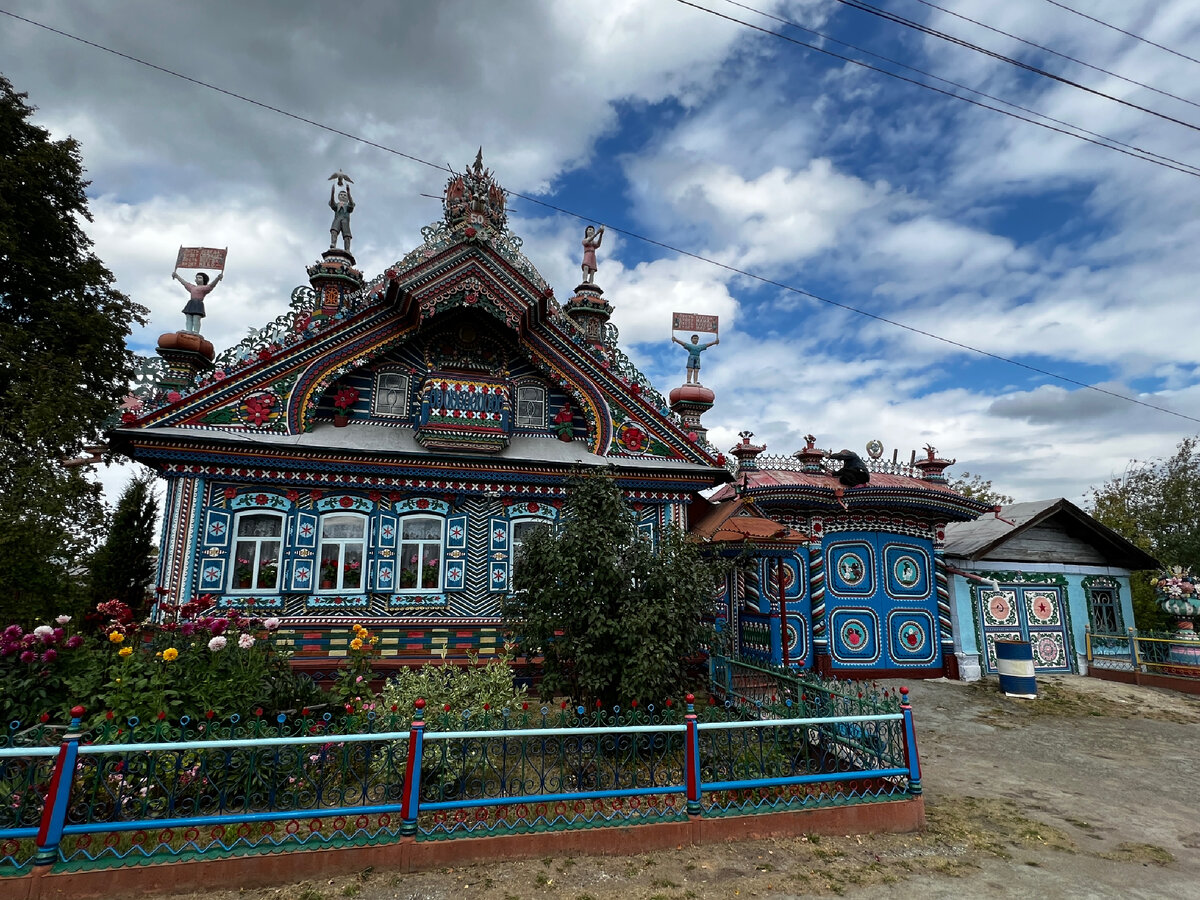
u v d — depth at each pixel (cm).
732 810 648
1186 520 2703
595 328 1673
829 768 760
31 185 1834
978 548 1686
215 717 702
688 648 874
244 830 596
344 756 599
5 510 1461
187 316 1274
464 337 1434
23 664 707
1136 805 812
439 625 1266
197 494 1175
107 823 512
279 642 1170
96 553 1731
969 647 1661
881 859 622
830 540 1669
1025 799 824
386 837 570
